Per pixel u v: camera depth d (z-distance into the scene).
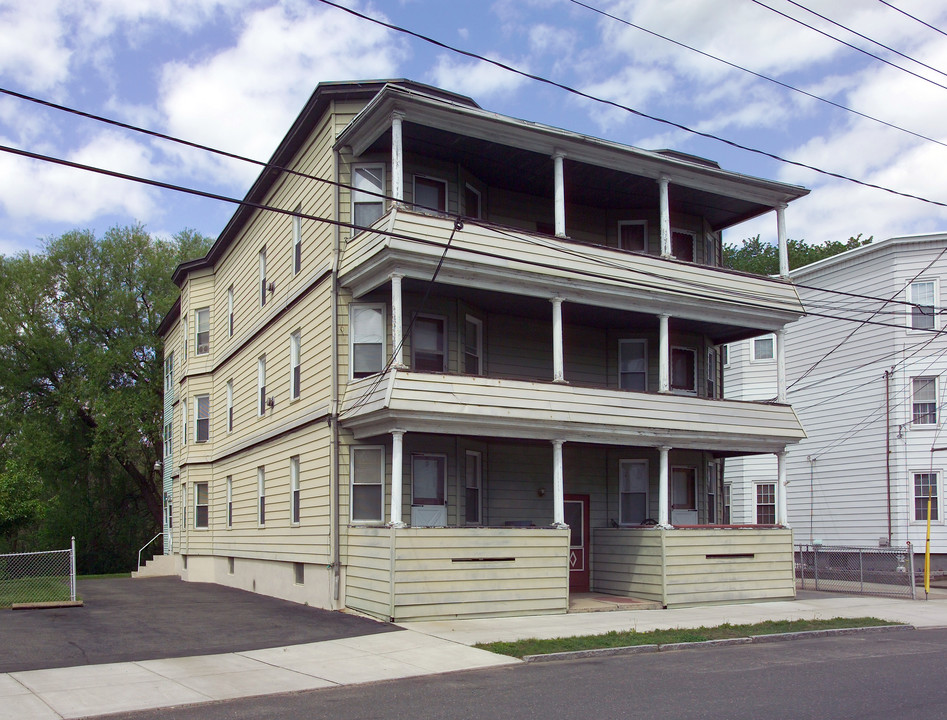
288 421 21.97
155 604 20.61
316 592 19.50
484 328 20.62
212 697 10.32
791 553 21.14
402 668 12.10
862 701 9.90
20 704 9.88
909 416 29.11
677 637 14.61
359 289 18.66
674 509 22.83
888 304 29.84
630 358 22.91
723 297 21.19
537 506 21.09
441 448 18.98
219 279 30.84
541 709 9.47
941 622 17.89
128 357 45.81
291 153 22.58
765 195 22.61
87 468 46.16
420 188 19.41
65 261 46.62
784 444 21.80
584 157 19.80
